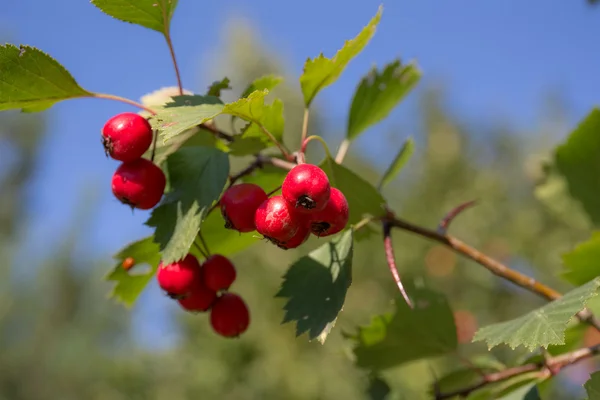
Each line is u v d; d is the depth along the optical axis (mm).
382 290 1201
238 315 410
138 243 415
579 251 424
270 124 398
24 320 2152
